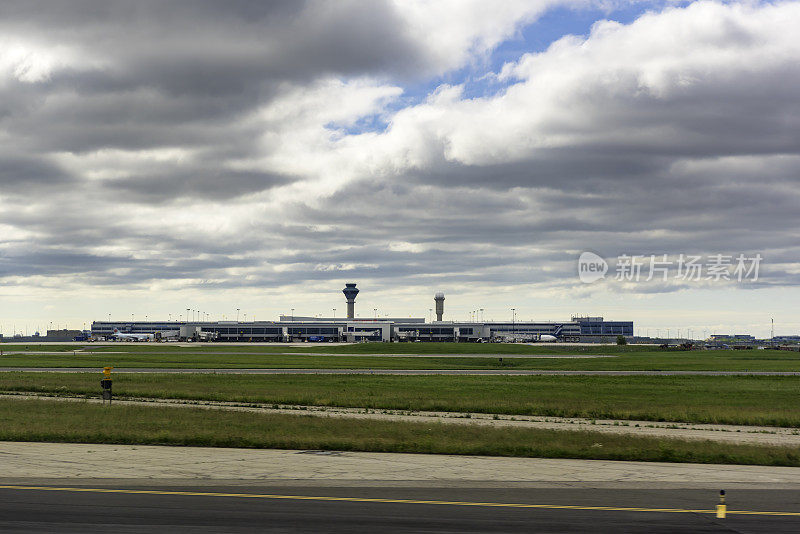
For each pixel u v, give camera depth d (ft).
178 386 185.88
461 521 50.39
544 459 79.92
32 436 89.86
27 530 46.88
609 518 51.83
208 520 49.96
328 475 67.97
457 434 98.22
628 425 120.16
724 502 53.93
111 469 69.72
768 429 117.80
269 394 166.20
